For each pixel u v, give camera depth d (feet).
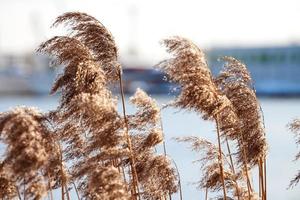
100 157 27.53
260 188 34.01
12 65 273.13
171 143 85.66
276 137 92.94
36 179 25.68
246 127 32.60
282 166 68.39
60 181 29.01
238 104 32.68
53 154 26.78
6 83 252.83
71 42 27.86
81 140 29.01
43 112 27.09
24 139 24.56
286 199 53.31
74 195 36.11
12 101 210.18
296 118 33.40
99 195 26.37
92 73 27.84
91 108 26.84
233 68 32.99
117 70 29.27
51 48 27.84
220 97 30.32
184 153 74.28
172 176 31.32
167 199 33.24
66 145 29.01
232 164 33.42
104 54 28.99
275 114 134.31
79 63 27.50
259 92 212.02
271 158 73.72
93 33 28.73
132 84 211.82
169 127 108.78
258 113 32.73
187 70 29.58
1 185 26.89
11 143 24.49
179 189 32.48
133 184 29.55
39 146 24.88
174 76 29.81
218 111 30.22
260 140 32.60
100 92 28.27
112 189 26.20
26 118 24.93
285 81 213.25
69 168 29.07
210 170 32.09
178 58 29.60
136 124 30.71
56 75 28.22
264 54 214.28
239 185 33.27
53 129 27.12
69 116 27.58
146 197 31.60
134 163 29.96
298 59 211.20
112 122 27.78
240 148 32.89
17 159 24.40
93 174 26.21
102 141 27.71
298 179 33.96
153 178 31.37
